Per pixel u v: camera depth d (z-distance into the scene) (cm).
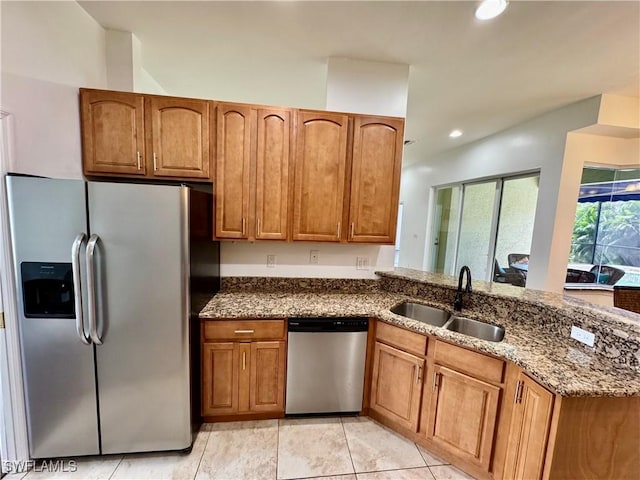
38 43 155
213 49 215
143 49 216
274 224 209
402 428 192
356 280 251
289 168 206
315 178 209
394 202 220
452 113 319
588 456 120
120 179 197
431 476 163
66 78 171
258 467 166
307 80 263
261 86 277
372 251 252
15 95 146
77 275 145
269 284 242
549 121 305
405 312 227
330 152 209
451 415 166
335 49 211
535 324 173
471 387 157
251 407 196
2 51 140
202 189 206
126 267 154
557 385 115
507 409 145
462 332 197
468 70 230
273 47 211
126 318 157
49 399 156
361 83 226
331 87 224
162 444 169
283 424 199
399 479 161
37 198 143
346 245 248
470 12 164
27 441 157
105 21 188
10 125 144
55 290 150
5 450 154
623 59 205
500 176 389
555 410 117
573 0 151
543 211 311
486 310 198
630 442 121
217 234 204
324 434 191
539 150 318
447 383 167
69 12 170
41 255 146
